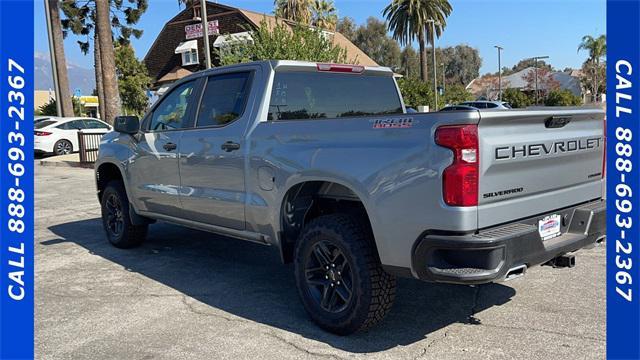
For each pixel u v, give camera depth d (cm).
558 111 355
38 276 537
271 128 425
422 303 442
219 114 484
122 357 358
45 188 1180
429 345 364
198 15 3669
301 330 396
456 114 311
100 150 642
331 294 387
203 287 497
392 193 336
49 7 2250
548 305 428
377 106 532
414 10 4316
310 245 390
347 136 368
